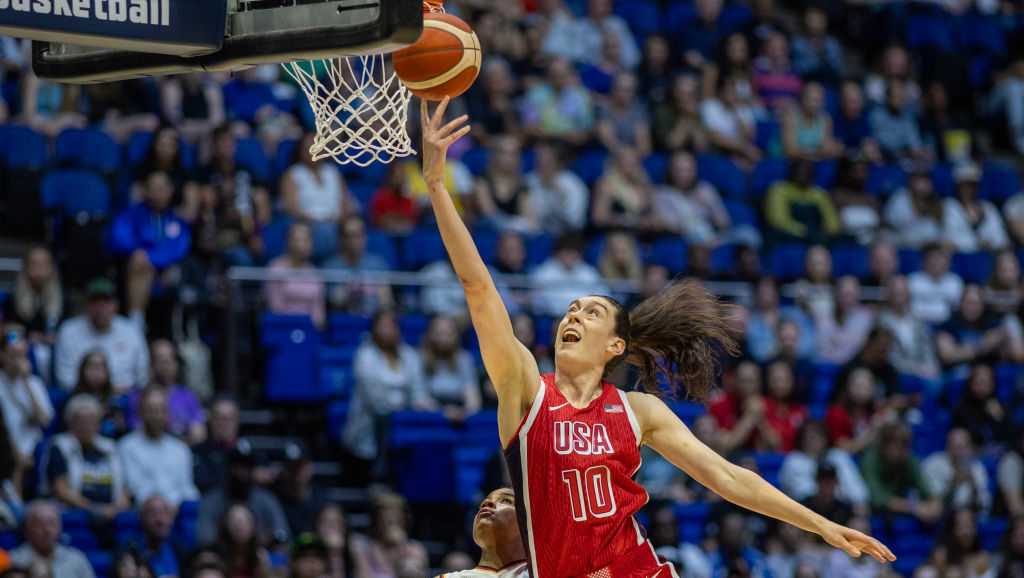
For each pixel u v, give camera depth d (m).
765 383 14.05
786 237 16.83
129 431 11.50
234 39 5.37
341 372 13.38
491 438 12.92
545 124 17.11
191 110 15.03
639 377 5.72
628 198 16.33
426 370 13.10
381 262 14.37
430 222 15.05
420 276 14.20
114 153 14.11
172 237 12.93
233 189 13.66
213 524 11.00
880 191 18.64
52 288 12.31
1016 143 21.06
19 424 11.20
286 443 12.86
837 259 16.81
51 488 10.88
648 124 18.00
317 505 11.73
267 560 10.75
